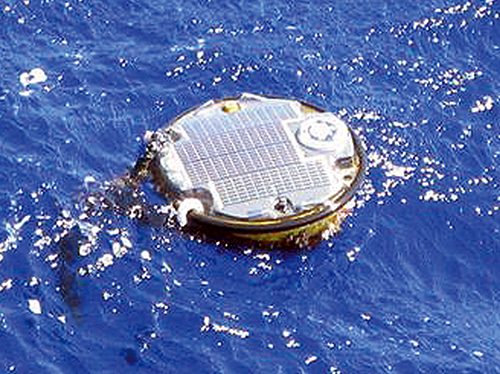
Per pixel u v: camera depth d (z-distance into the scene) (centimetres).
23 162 4809
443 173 4906
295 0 5922
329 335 4181
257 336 4156
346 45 5634
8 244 4419
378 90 5375
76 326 4128
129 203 4625
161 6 5812
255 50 5566
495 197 4816
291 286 4378
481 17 5816
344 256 4509
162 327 4159
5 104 5109
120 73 5362
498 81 5456
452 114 5238
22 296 4219
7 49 5441
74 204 4619
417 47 5641
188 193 4562
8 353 4006
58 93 5212
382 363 4078
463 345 4181
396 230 4631
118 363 4009
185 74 5391
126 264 4384
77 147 4919
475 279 4481
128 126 5062
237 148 4719
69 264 4359
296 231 4506
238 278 4391
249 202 4512
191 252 4462
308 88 5369
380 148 5006
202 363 4038
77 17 5675
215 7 5831
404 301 4353
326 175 4634
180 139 4775
